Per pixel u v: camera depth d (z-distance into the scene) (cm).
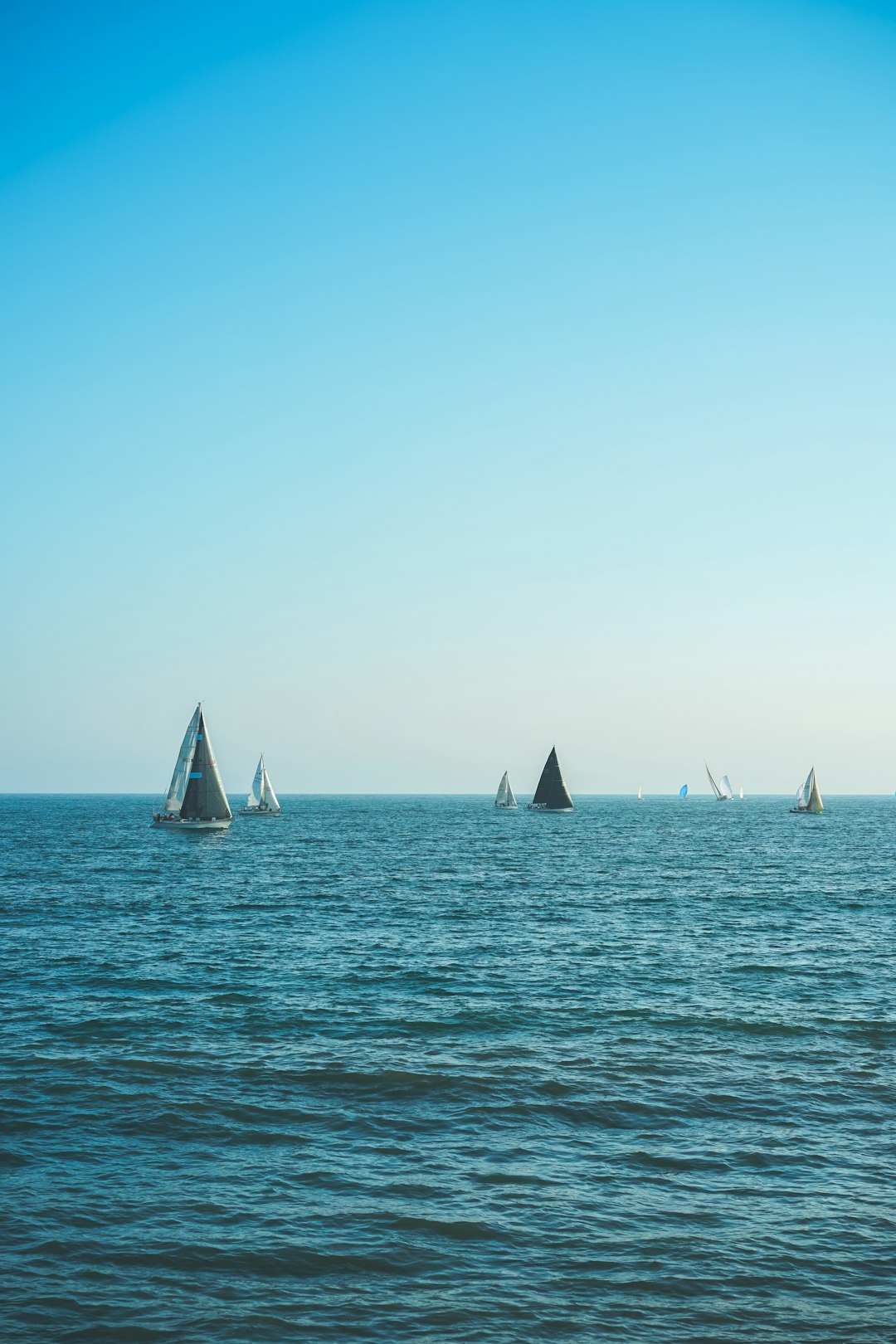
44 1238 1487
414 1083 2194
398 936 4225
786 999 3020
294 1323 1284
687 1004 2950
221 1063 2325
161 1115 1994
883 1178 1731
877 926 4588
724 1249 1480
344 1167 1759
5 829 13675
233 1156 1805
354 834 13000
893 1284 1389
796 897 5812
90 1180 1694
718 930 4438
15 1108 2020
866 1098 2125
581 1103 2080
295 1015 2777
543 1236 1513
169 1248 1467
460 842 11331
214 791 11600
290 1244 1481
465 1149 1844
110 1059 2342
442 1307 1323
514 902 5503
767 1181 1719
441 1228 1538
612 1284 1382
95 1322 1277
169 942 4016
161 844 10375
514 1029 2652
